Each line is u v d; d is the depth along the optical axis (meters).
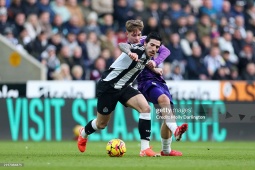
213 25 76.12
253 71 71.94
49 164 27.72
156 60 33.47
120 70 32.47
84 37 68.06
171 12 73.69
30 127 56.53
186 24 73.25
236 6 79.12
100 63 66.06
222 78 71.12
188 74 69.88
